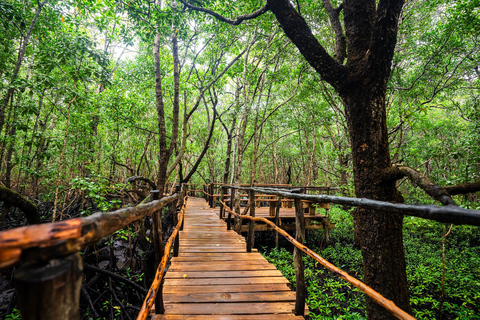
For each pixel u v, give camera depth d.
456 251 8.03
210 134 11.81
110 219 0.86
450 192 1.97
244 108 10.12
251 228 4.46
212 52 11.88
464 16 7.21
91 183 4.95
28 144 6.14
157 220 2.43
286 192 2.97
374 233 2.89
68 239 0.58
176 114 8.22
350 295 5.62
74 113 8.84
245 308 2.48
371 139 3.01
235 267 3.63
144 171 16.12
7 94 6.29
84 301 5.09
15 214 9.45
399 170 2.61
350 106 3.20
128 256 7.69
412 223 6.77
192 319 2.26
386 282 2.77
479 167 5.05
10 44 7.29
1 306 4.80
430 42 8.40
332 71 3.22
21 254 0.52
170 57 12.74
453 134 13.09
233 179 13.26
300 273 2.42
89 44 6.77
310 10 8.83
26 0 6.89
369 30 3.12
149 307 1.44
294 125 14.77
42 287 0.49
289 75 11.10
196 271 3.46
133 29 6.52
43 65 6.26
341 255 7.84
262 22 8.65
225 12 7.58
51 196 8.81
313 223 9.09
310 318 4.32
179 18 6.36
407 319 0.97
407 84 9.19
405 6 9.06
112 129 12.40
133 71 11.07
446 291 5.33
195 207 11.52
